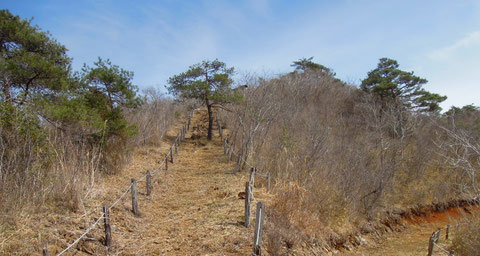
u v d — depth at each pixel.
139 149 16.84
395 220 15.70
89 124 9.95
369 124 20.84
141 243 6.63
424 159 19.47
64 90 9.71
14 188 6.41
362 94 29.77
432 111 25.89
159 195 10.72
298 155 12.98
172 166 15.80
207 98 22.02
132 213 8.25
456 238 10.61
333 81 34.75
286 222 8.11
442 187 18.66
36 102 8.42
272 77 24.48
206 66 22.17
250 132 15.01
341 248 10.18
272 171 13.02
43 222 6.12
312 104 26.22
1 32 9.12
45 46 9.86
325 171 12.17
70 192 7.40
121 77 11.73
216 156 18.33
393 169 16.23
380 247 12.01
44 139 7.93
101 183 9.88
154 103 24.44
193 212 8.92
